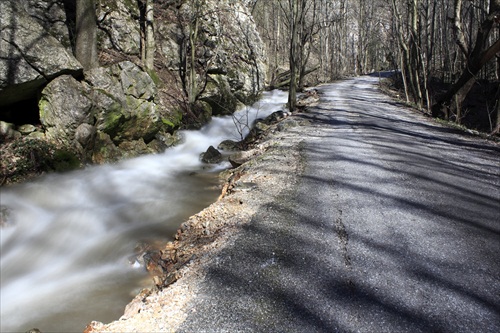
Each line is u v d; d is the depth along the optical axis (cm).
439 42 3794
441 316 292
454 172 701
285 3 4262
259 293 315
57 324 406
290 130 1155
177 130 1384
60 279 505
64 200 775
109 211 743
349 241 415
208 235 445
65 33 1105
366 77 4794
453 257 386
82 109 891
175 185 911
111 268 525
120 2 1403
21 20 822
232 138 1498
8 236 634
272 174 664
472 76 1483
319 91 2756
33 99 898
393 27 3253
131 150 1080
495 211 514
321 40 4897
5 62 771
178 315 286
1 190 729
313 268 357
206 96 1675
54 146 855
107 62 1216
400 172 684
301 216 481
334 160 759
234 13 2241
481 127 1892
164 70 1570
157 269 448
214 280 334
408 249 400
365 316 289
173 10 1734
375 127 1197
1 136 793
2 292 479
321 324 278
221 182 921
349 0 6372
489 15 1378
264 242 409
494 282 343
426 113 1630
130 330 270
